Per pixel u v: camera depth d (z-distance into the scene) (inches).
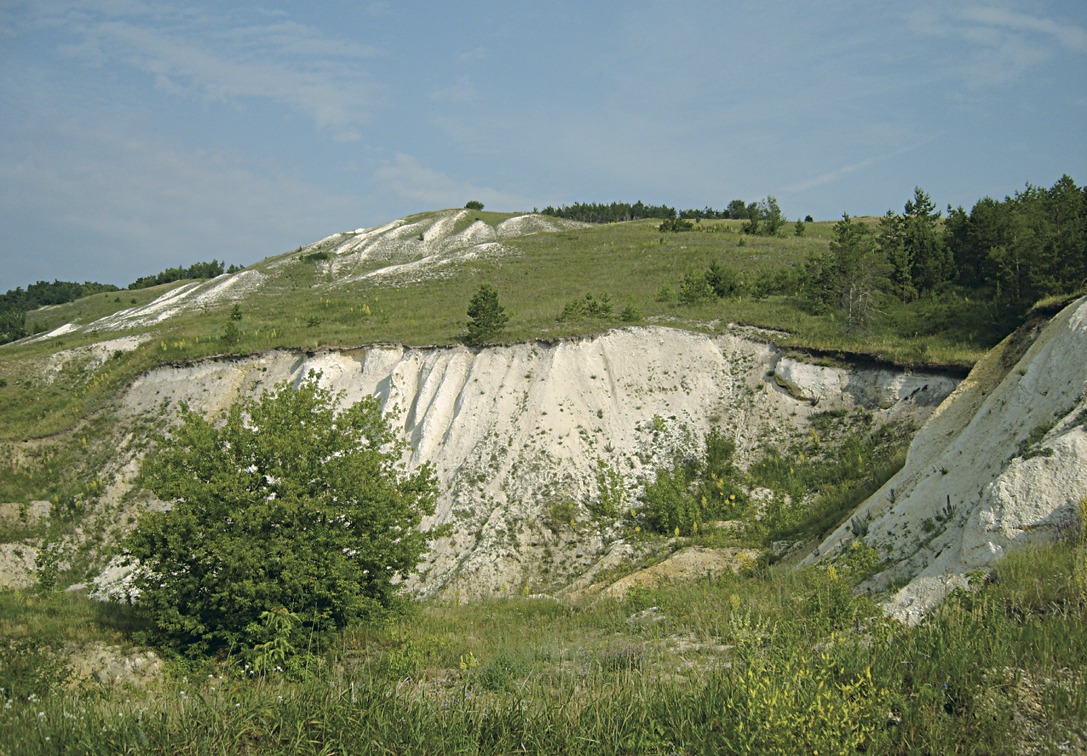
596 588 962.1
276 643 594.2
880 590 614.9
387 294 2282.2
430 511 784.9
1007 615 440.5
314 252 3388.3
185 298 2812.5
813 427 1232.8
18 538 1305.4
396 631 685.9
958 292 1722.4
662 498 1110.4
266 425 727.1
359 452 738.2
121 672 608.1
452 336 1531.7
